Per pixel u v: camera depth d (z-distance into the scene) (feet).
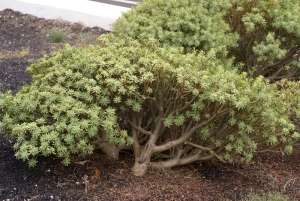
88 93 10.33
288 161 13.07
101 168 11.39
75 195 10.13
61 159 11.48
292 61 16.76
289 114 11.39
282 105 11.16
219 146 11.16
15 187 10.19
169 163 11.68
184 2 15.48
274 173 12.30
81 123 9.65
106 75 10.05
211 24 15.08
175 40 14.42
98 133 11.20
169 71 10.14
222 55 15.11
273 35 15.98
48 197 9.95
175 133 11.51
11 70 17.44
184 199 10.41
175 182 11.24
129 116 11.50
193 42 14.47
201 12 15.12
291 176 12.16
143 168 11.25
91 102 10.52
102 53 10.96
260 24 16.43
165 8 15.37
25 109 10.29
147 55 10.57
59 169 11.10
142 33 14.38
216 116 10.26
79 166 11.34
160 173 11.55
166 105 11.05
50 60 11.53
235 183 11.55
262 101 9.87
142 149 11.76
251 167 12.56
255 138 11.13
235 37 16.10
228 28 15.92
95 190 10.41
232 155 11.19
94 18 25.73
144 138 12.02
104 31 25.30
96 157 11.89
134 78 9.90
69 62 11.21
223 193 10.94
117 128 10.67
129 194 10.39
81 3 27.27
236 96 9.68
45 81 10.91
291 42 16.57
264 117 10.23
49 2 26.89
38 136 9.95
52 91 10.62
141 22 15.30
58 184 10.51
